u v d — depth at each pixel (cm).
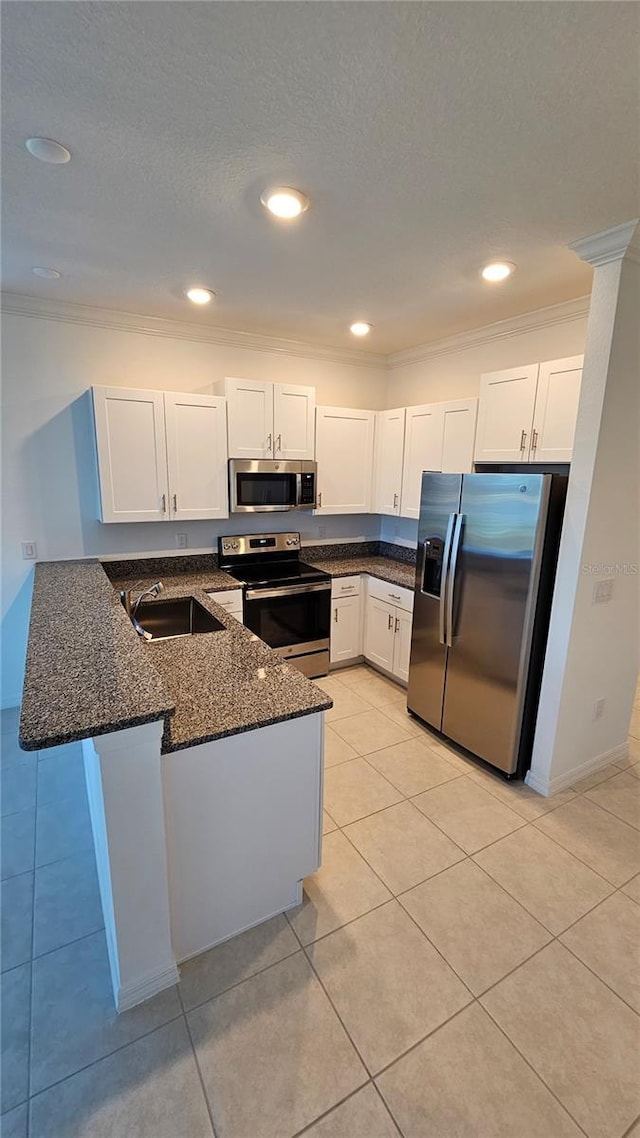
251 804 163
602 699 264
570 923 180
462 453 321
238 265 234
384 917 181
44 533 318
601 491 224
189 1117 125
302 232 200
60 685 144
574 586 230
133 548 347
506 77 119
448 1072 135
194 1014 148
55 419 309
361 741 301
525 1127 124
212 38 109
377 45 110
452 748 295
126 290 269
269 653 204
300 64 116
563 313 283
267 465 347
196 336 340
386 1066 136
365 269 236
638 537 249
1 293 277
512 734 256
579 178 161
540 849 215
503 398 284
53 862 205
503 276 241
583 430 219
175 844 151
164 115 133
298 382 391
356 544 450
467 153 149
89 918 180
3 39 108
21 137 142
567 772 259
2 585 312
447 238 204
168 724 143
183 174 161
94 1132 122
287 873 179
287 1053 139
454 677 288
